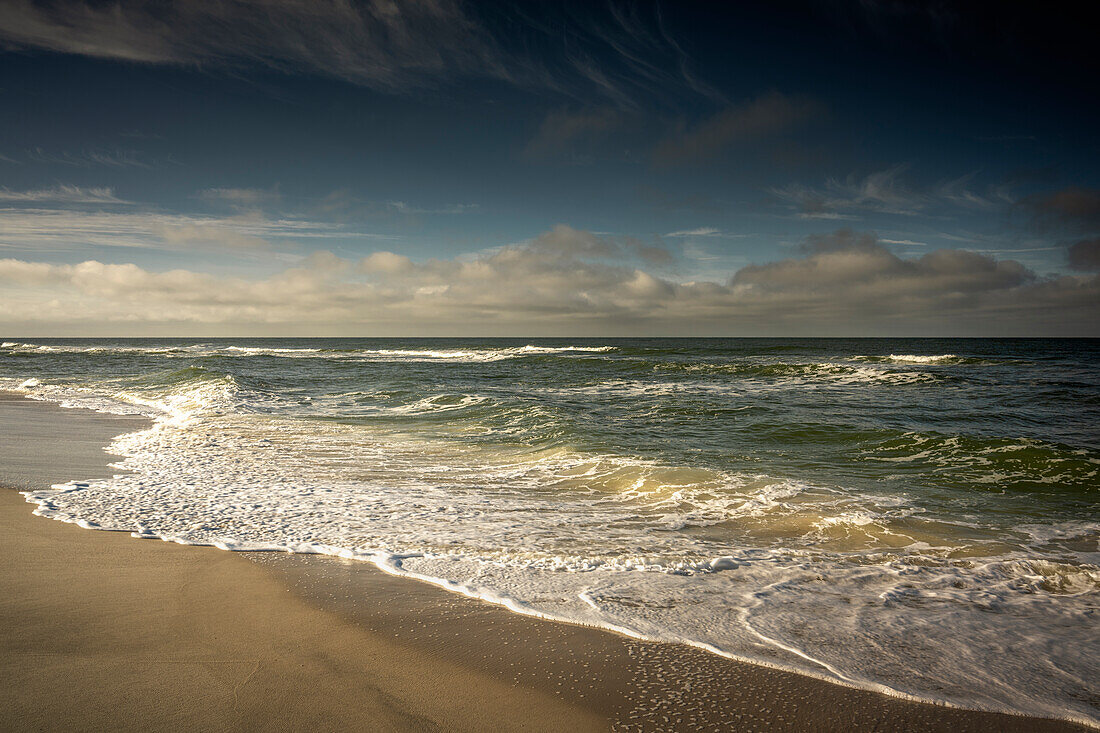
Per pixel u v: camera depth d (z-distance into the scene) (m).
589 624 3.57
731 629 3.54
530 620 3.62
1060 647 3.40
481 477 8.13
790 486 7.66
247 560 4.59
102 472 7.86
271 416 14.34
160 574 4.23
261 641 3.28
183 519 5.67
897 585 4.38
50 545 4.78
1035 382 22.39
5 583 3.98
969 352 51.16
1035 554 5.22
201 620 3.51
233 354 51.81
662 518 6.21
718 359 40.25
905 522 6.16
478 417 13.95
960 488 7.70
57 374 29.31
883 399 17.39
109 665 2.96
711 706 2.73
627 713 2.66
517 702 2.73
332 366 34.72
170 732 2.43
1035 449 9.52
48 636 3.25
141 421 13.52
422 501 6.75
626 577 4.41
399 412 15.12
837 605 3.96
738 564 4.78
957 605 4.00
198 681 2.84
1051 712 2.75
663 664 3.11
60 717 2.51
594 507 6.64
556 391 20.20
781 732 2.55
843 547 5.33
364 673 2.96
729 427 12.48
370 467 8.71
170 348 69.50
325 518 5.90
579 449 9.95
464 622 3.57
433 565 4.59
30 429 11.98
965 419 13.65
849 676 3.02
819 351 54.00
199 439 10.87
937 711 2.73
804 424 12.69
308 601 3.84
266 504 6.38
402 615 3.65
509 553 4.96
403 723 2.55
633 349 55.31
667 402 16.66
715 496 7.15
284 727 2.49
